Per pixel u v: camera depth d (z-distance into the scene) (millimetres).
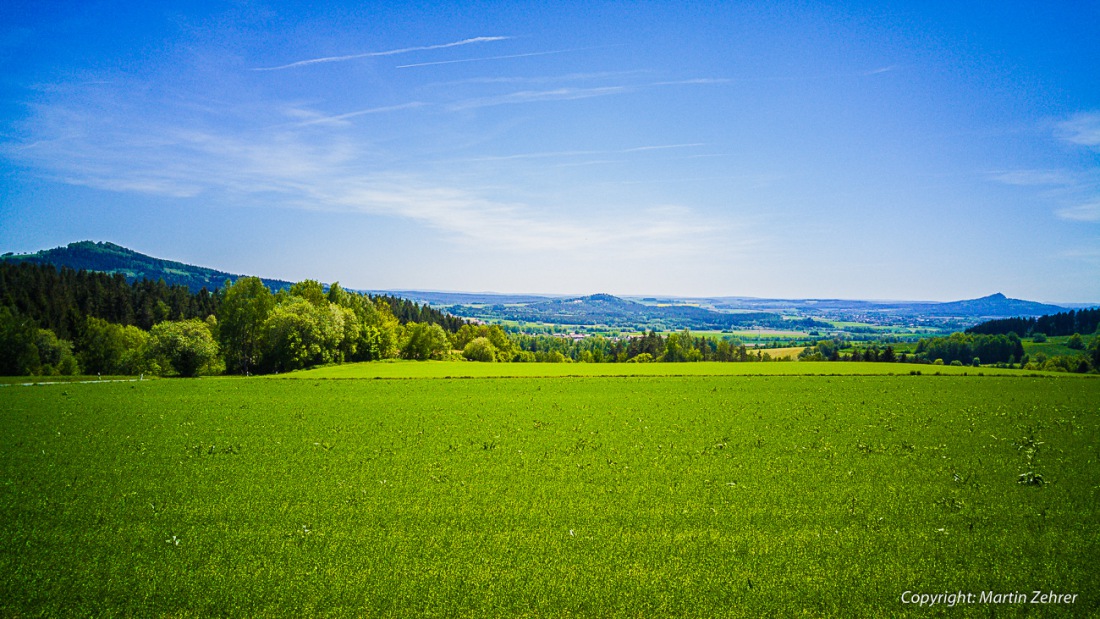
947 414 33031
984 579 11930
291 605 11273
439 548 13820
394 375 64375
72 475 20328
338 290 117188
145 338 96750
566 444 25953
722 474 20297
